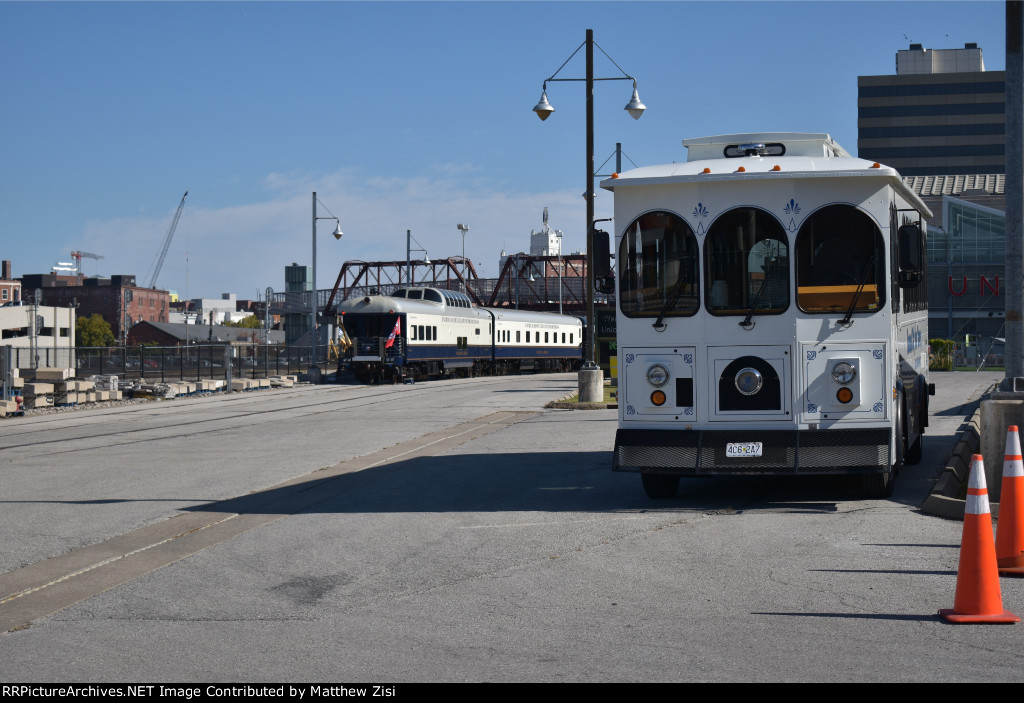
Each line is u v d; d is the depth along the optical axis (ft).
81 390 115.03
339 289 335.26
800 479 41.86
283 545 29.99
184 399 124.67
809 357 34.01
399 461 50.72
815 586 23.57
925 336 48.47
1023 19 38.73
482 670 18.02
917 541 28.30
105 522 34.58
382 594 23.89
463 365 177.47
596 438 60.18
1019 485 24.73
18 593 24.59
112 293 559.38
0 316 213.05
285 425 76.69
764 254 34.47
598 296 243.60
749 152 37.73
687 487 40.47
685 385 34.86
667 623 20.83
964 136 390.01
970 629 20.02
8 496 41.32
